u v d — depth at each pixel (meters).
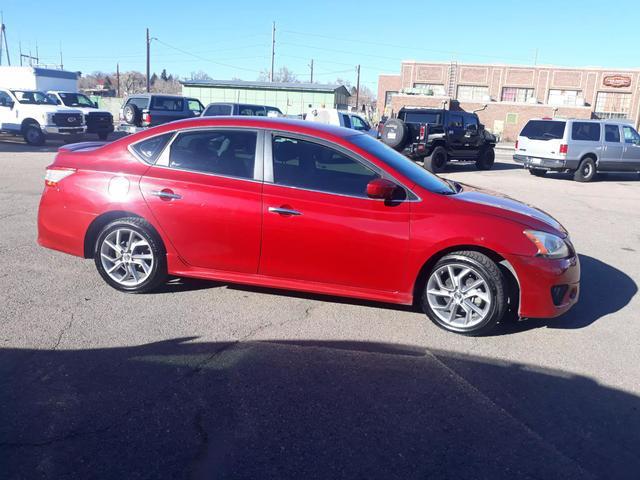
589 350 4.39
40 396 3.43
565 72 53.81
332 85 45.38
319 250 4.64
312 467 2.86
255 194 4.73
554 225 4.79
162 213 4.91
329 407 3.42
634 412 3.50
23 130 20.25
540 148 17.23
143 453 2.93
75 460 2.86
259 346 4.22
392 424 3.27
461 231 4.40
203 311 4.83
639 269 6.89
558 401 3.60
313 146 4.77
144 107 22.19
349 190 4.65
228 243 4.83
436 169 18.22
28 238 6.91
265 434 3.13
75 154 5.35
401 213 4.52
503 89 55.72
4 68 25.42
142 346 4.14
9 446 2.95
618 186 16.34
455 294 4.54
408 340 4.43
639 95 52.03
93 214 5.09
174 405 3.38
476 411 3.44
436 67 56.53
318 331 4.53
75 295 5.09
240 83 45.72
